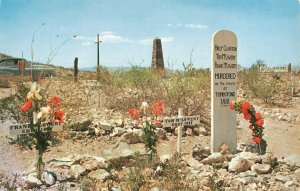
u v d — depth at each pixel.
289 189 5.63
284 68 17.16
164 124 7.27
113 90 12.82
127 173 5.93
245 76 17.48
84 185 5.43
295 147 8.70
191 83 11.16
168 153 7.68
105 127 8.55
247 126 10.48
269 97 15.34
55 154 7.32
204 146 7.93
